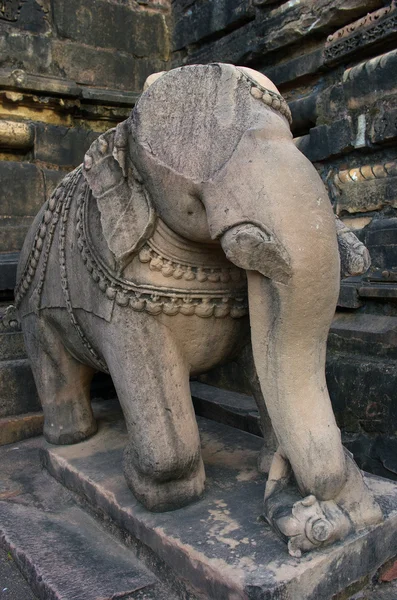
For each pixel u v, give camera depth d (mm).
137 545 1508
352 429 2133
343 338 2242
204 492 1582
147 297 1432
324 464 1287
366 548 1363
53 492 1906
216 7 3121
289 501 1360
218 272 1448
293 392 1270
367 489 1425
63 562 1494
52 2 3068
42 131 3053
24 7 3004
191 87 1269
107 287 1473
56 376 2004
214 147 1215
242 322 1530
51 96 3053
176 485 1518
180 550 1346
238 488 1621
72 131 3145
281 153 1166
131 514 1515
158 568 1428
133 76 3352
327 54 2613
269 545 1328
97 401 2580
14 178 2947
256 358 1297
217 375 2645
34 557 1516
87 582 1404
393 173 2365
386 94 2359
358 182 2516
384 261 2277
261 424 1761
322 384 1303
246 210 1149
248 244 1134
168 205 1306
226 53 3129
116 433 2092
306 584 1238
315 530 1273
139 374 1463
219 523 1432
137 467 1508
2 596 1458
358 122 2461
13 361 2494
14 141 2994
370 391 2053
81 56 3164
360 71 2445
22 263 2014
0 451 2287
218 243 1375
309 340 1231
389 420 1991
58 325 1831
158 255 1418
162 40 3441
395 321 2156
